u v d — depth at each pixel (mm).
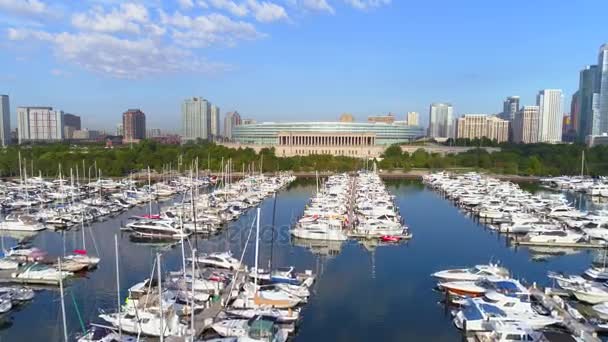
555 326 51781
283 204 142125
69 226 104312
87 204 122000
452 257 83562
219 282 63312
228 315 53938
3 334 51750
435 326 54219
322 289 65875
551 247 90750
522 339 47281
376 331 52875
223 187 162000
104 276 70500
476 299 56906
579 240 91125
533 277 72688
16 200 130250
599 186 168000
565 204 128000
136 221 100500
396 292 64875
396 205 139625
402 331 52844
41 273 67000
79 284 66938
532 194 164375
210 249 87750
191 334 46812
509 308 54188
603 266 74938
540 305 58312
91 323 51469
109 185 166250
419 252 86938
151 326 50062
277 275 67312
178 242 92750
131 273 72188
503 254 86500
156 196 144125
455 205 143125
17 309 58312
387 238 95750
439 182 188375
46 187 157750
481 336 49125
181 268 70188
